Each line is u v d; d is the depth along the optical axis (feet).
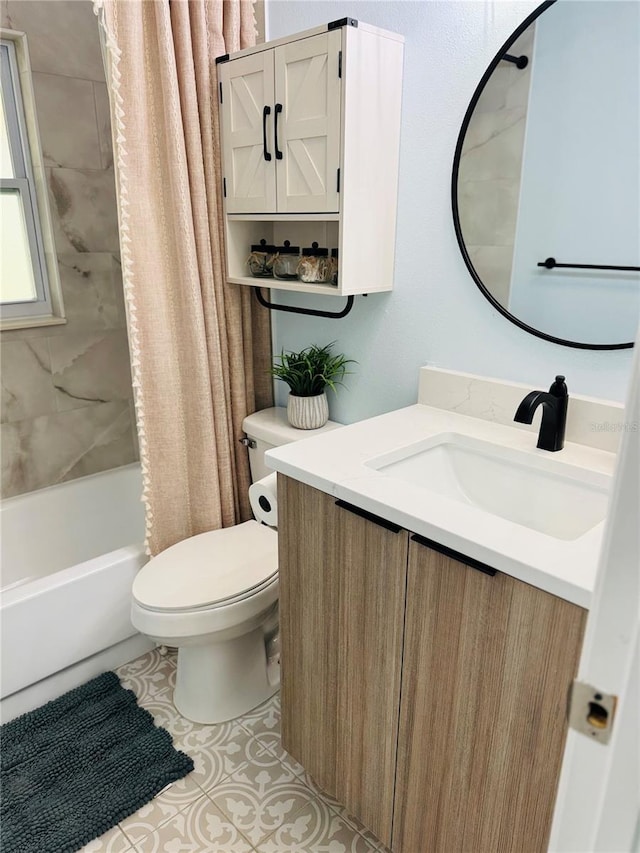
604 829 1.71
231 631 5.31
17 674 5.60
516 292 4.66
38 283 7.48
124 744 5.44
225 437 6.47
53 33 6.74
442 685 3.58
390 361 5.80
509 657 3.18
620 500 1.50
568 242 4.29
